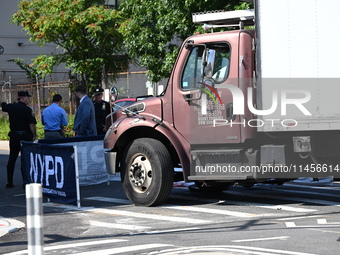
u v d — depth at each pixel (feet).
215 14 40.27
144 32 87.15
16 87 143.43
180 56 38.52
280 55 34.96
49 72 109.09
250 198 41.45
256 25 35.35
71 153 40.04
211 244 26.58
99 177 51.24
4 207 41.73
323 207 37.01
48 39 106.63
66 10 103.19
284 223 31.73
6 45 152.35
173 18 81.35
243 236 28.30
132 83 121.80
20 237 31.19
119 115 46.80
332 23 34.12
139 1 88.17
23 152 46.83
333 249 24.82
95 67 104.47
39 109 111.86
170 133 38.42
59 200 41.47
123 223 33.68
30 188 18.06
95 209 38.91
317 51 34.37
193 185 45.57
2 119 119.14
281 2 34.81
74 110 112.57
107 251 25.96
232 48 36.63
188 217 34.76
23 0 107.14
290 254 24.02
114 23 105.19
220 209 37.22
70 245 27.99
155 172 38.50
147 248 26.22
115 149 41.63
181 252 24.97
